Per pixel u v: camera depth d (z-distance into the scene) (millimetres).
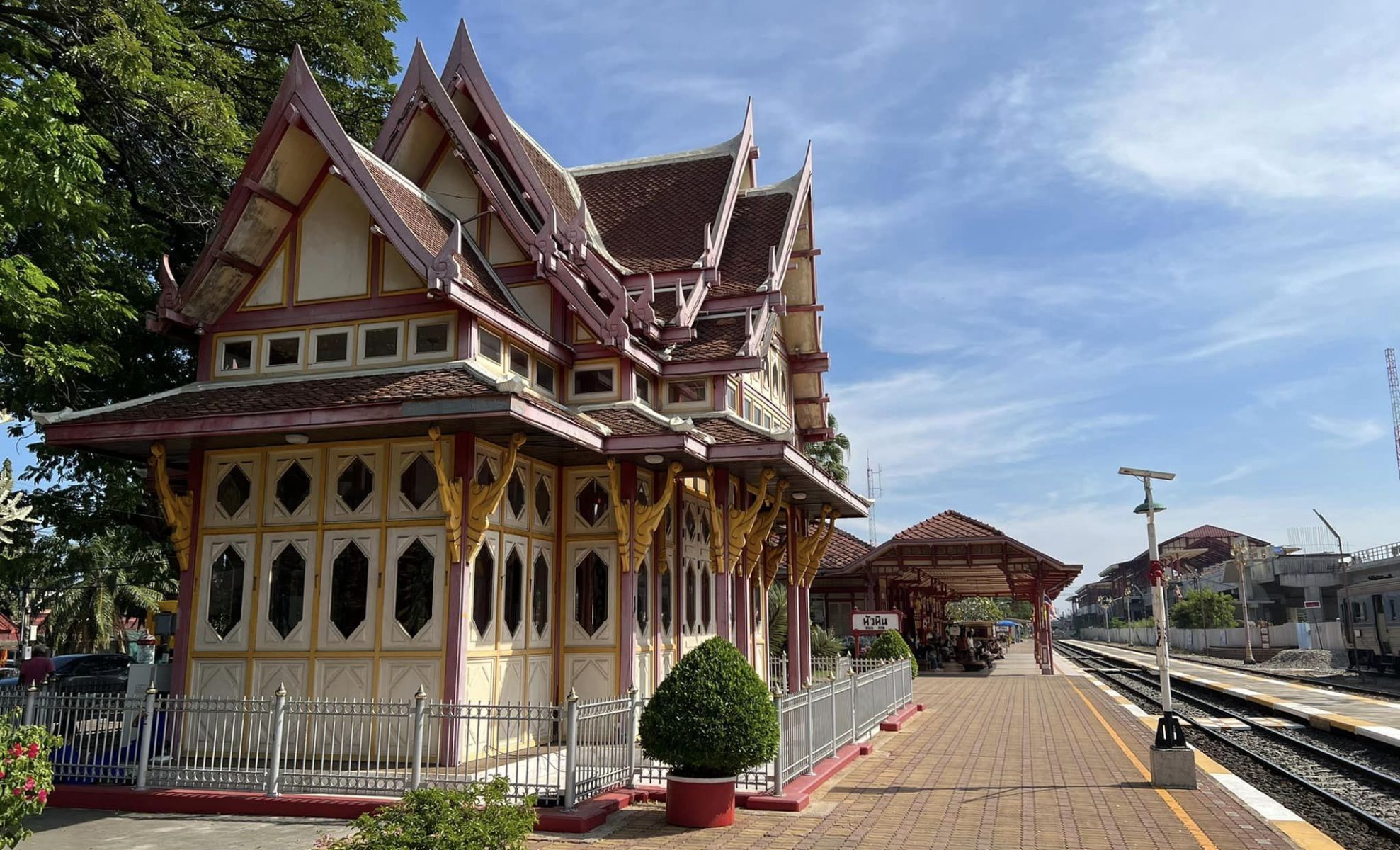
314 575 12992
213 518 13547
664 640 16344
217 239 13977
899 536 38656
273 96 21625
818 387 24766
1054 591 45688
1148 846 9438
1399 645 43781
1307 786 14422
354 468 13180
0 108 12734
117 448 14188
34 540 19469
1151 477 13984
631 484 14906
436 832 6363
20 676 22703
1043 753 16156
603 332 15539
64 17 16906
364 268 14117
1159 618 13531
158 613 25219
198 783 11055
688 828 10055
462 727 12047
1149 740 17984
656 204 21641
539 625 14578
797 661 21344
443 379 12664
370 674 12500
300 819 10328
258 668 12922
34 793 7574
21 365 16062
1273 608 83812
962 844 9508
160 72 17797
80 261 16344
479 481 13070
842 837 9750
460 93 16766
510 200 15836
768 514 18375
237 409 12664
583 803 10500
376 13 21953
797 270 23141
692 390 17531
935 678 38094
